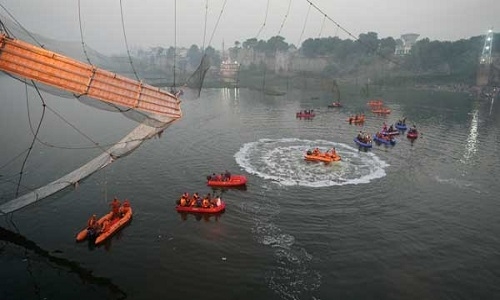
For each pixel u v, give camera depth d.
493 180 36.97
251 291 19.42
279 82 168.62
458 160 44.03
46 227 26.19
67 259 22.39
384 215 28.52
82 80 17.05
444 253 23.28
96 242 23.86
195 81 28.42
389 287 19.81
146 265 21.75
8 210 27.19
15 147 46.72
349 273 21.02
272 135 57.34
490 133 61.25
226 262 22.02
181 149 47.38
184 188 33.53
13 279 20.61
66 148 46.91
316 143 52.03
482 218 28.33
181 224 26.69
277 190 33.25
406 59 176.88
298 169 39.53
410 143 52.81
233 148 48.44
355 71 179.62
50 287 19.94
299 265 21.73
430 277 20.77
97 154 44.12
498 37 155.25
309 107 92.94
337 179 36.44
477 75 146.00
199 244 24.00
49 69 16.53
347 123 68.94
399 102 108.06
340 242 24.36
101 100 17.75
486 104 104.81
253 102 104.06
